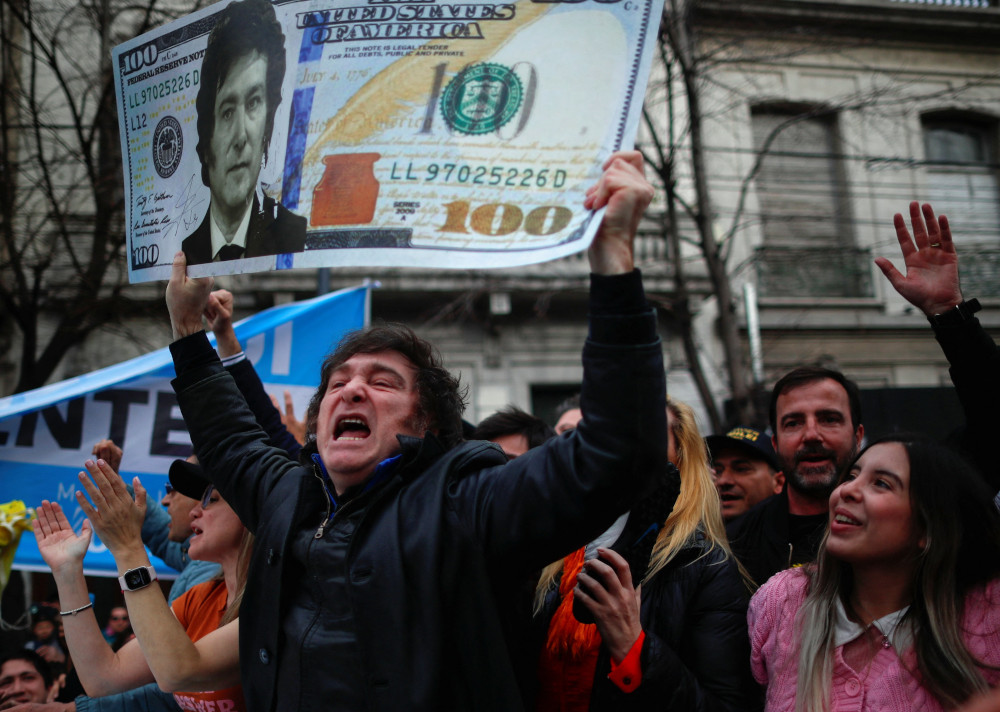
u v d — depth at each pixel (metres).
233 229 1.97
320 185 1.85
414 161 1.76
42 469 4.12
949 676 1.80
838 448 2.88
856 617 2.01
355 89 1.86
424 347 2.01
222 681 2.05
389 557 1.64
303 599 1.74
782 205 11.23
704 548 2.33
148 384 4.27
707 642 2.22
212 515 2.55
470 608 1.61
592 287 1.55
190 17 2.11
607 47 1.68
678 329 10.15
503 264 1.64
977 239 11.74
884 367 11.26
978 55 11.96
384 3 1.86
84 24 8.84
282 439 2.55
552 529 1.57
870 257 11.39
